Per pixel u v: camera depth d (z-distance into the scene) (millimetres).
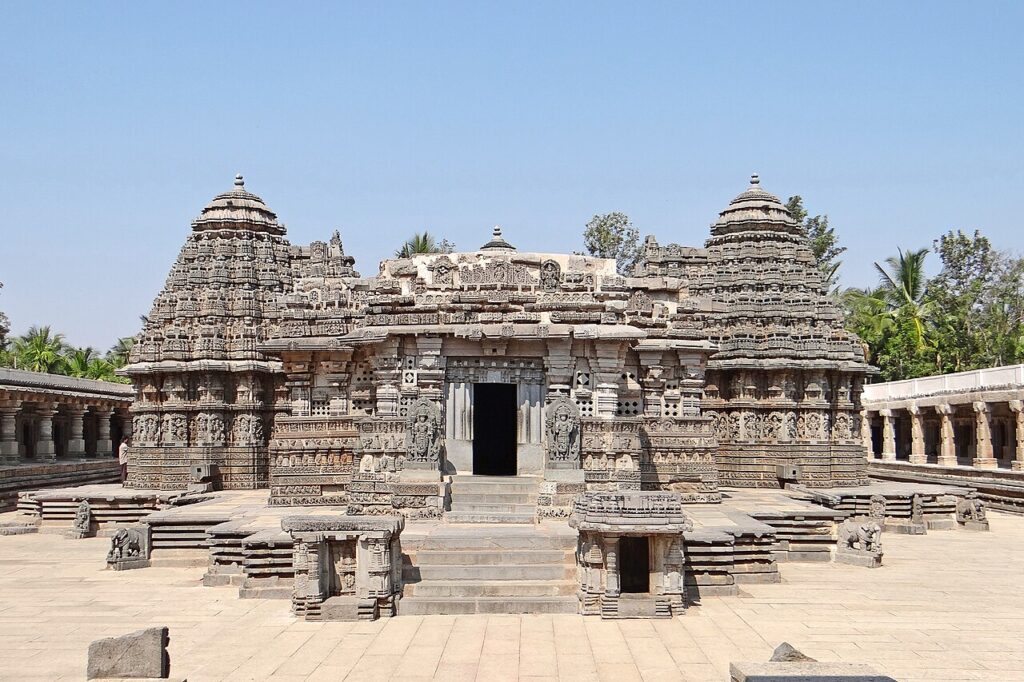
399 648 16812
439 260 29875
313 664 15859
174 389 37688
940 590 21953
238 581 22609
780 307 39031
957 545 29641
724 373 38906
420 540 21828
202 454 37188
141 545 25219
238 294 39031
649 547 19594
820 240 70250
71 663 16031
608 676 15156
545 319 28297
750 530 22812
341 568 19609
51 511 32938
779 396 38031
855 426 39781
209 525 25734
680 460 30297
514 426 34906
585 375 27891
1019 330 61312
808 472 37438
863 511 33562
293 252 42375
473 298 28469
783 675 11406
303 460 30000
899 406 52344
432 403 26531
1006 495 39562
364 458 27031
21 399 44406
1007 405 43156
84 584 22875
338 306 32938
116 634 17969
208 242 40906
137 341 39062
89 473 48000
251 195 42219
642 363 31688
